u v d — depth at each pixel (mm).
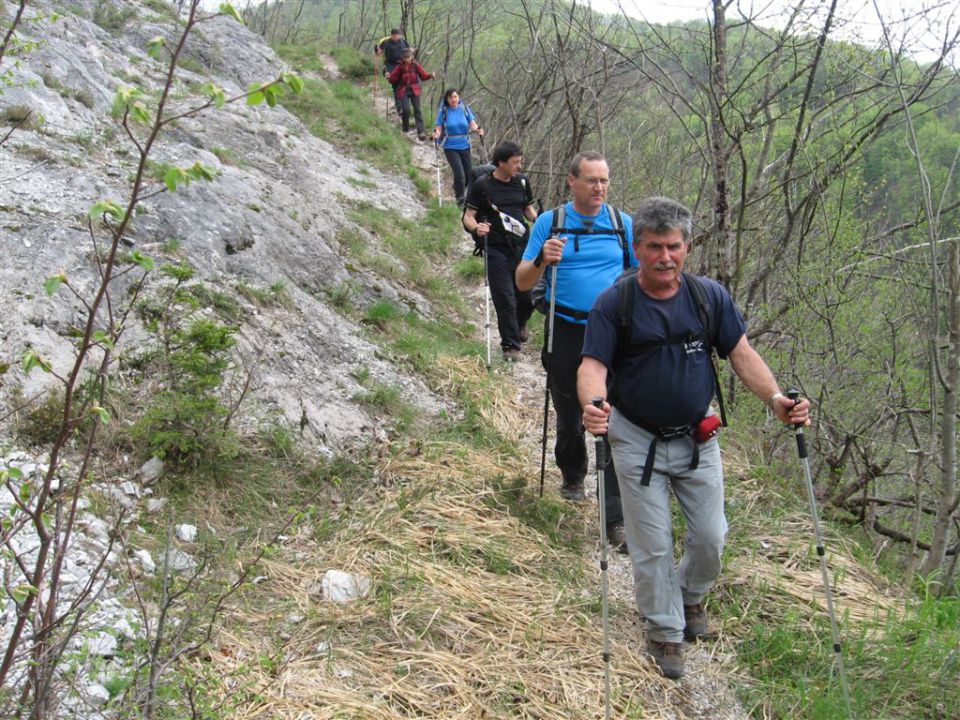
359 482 4961
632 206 11547
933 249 5363
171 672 3051
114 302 5043
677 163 11906
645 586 3760
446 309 8547
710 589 4387
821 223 7367
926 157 6902
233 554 4004
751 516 5238
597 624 4094
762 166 6980
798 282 6555
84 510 3836
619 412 3768
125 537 3816
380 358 6449
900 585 4988
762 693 3777
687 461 3723
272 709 3188
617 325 3613
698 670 3896
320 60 18656
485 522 4773
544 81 13211
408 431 5727
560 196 13281
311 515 4457
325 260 7438
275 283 6273
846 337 6664
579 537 4891
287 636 3629
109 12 11938
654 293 3629
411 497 4875
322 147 12500
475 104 16266
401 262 9070
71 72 7965
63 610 3232
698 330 3623
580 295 4734
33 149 6191
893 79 6297
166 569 3021
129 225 5785
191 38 12680
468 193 7402
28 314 4648
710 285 3678
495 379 7012
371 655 3613
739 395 7105
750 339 7066
